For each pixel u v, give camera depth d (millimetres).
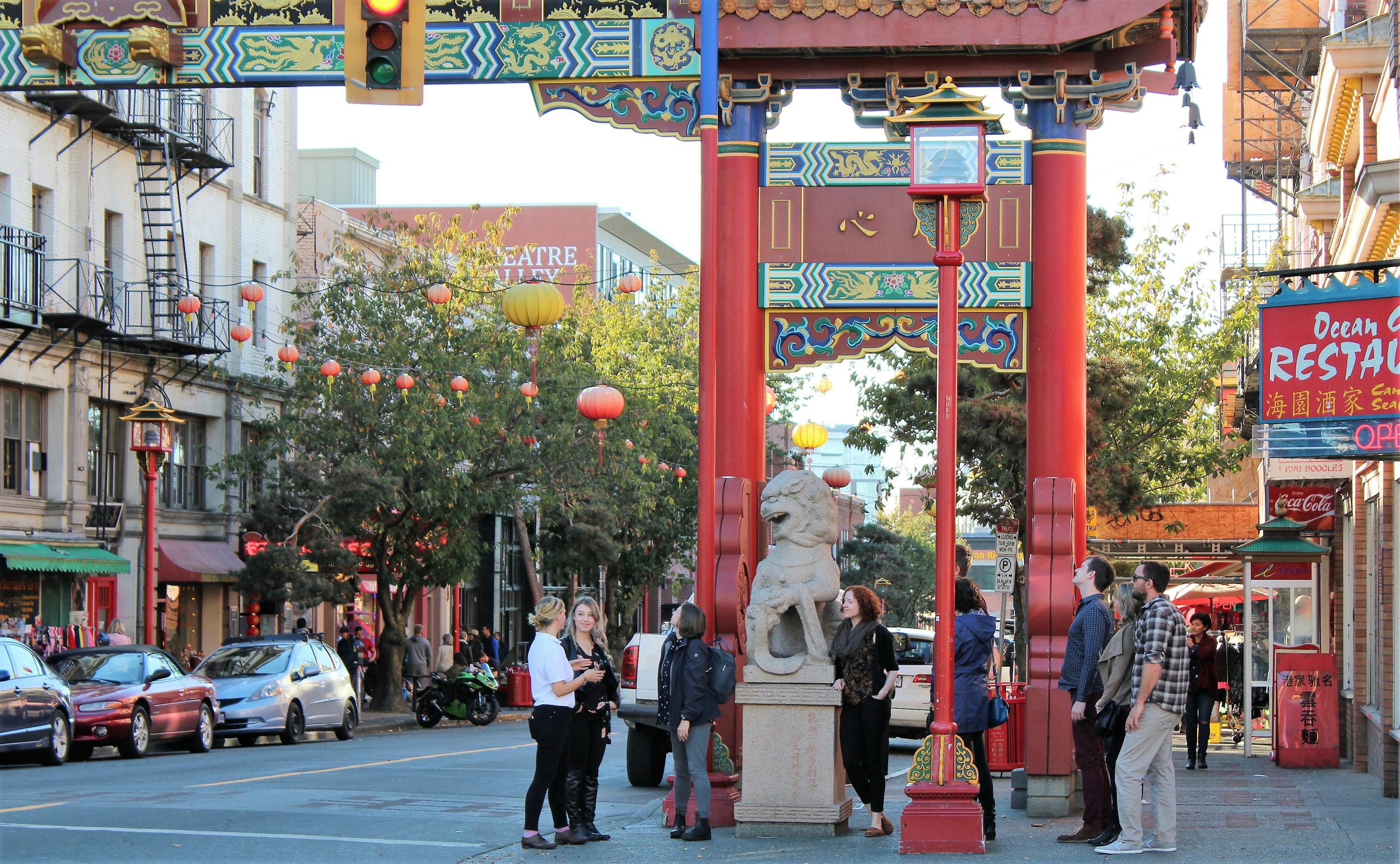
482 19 15812
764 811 13016
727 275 15203
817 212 15266
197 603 37938
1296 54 36500
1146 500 32062
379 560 36906
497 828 14172
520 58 15727
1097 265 30719
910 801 16547
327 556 33562
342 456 35219
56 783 18516
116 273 34719
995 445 29000
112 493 34406
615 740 29359
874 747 12977
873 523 90188
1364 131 18500
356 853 12273
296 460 34656
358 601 46531
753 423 15172
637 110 15664
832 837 12938
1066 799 14391
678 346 53688
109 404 34375
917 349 15180
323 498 33906
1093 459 30625
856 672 12953
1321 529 24500
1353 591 20891
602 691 13156
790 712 13039
